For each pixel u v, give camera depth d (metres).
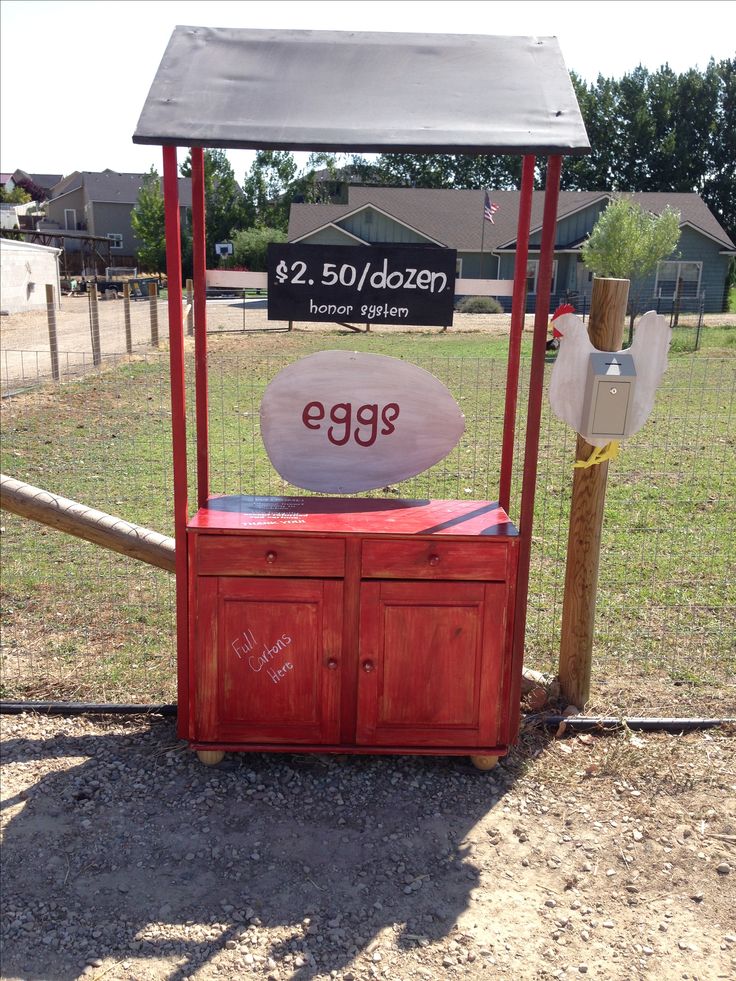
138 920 2.90
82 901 2.98
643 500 7.75
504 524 3.67
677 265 35.84
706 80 59.47
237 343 21.58
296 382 3.91
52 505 4.14
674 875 3.17
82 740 3.96
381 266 3.60
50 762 3.78
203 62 3.50
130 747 3.91
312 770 3.78
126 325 17.59
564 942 2.84
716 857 3.26
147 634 5.05
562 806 3.56
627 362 3.65
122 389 13.69
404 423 3.98
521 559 3.59
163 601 5.52
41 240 56.31
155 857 3.21
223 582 3.53
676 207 36.66
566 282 36.06
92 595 5.60
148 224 55.12
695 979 2.69
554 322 3.64
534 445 3.54
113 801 3.52
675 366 17.23
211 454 9.47
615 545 6.57
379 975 2.70
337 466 4.02
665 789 3.67
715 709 4.29
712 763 3.85
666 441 9.84
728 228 60.47
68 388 13.66
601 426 3.70
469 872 3.16
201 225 3.75
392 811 3.51
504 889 3.08
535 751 3.94
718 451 9.68
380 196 38.38
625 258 26.41
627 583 5.82
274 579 3.53
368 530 3.50
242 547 3.49
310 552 3.50
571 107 3.36
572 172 61.38
